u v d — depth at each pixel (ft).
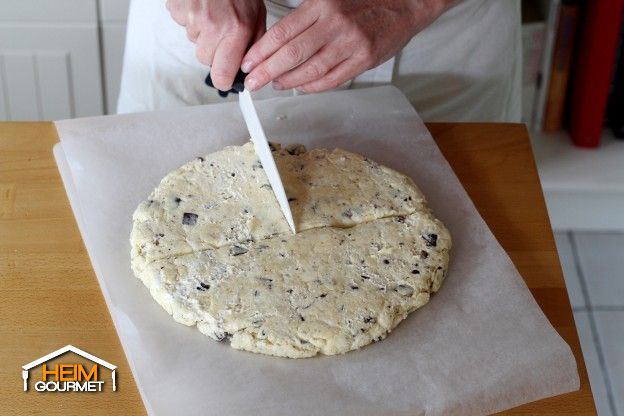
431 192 3.22
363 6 3.03
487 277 2.92
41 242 3.01
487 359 2.66
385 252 2.92
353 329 2.69
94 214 3.05
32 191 3.18
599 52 5.01
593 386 4.98
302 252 2.91
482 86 3.90
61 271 2.92
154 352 2.65
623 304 5.39
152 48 3.73
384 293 2.80
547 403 2.62
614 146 5.49
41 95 5.04
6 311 2.79
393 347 2.70
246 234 2.95
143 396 2.53
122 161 3.24
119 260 2.93
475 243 3.03
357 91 3.59
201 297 2.75
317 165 3.20
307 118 3.47
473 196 3.26
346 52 3.02
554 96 5.33
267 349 2.65
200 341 2.70
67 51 4.85
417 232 3.00
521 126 3.53
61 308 2.81
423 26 3.19
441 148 3.44
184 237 2.93
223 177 3.13
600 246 5.68
